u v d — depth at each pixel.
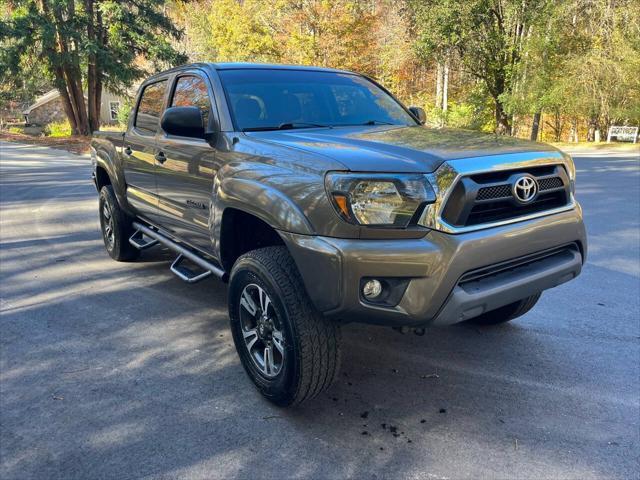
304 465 2.58
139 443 2.75
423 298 2.55
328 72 4.47
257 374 3.15
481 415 3.01
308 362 2.78
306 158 2.79
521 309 3.90
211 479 2.48
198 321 4.36
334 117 3.97
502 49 29.17
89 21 27.77
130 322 4.34
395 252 2.51
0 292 5.04
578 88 27.77
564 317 4.41
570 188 3.16
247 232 3.43
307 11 32.81
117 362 3.65
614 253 6.28
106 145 5.75
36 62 28.34
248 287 3.10
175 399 3.18
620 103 28.83
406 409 3.07
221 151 3.48
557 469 2.54
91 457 2.64
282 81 4.04
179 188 4.11
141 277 5.49
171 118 3.38
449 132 3.46
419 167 2.59
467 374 3.48
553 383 3.36
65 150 22.88
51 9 26.92
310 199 2.65
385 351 3.83
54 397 3.19
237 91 3.76
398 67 36.75
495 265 2.72
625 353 3.76
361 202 2.53
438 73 39.25
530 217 2.87
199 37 57.69
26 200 10.63
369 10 34.88
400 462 2.60
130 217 5.69
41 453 2.67
